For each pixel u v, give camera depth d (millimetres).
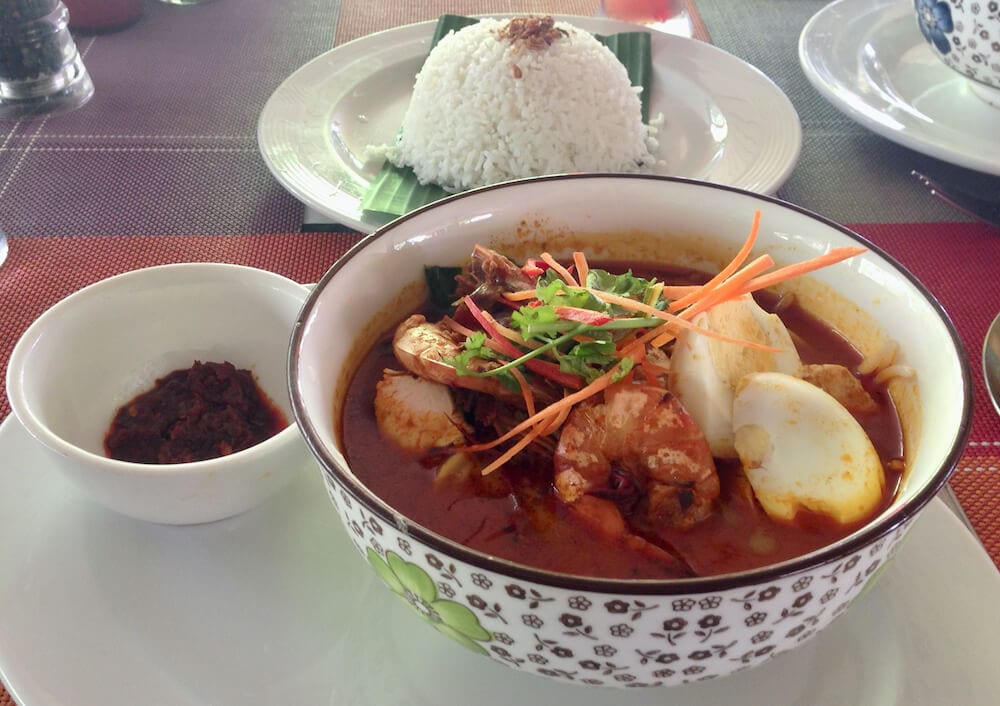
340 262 298
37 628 267
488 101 511
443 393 288
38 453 321
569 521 263
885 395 292
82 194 501
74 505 307
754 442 260
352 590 285
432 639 273
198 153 540
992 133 521
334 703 257
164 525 303
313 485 320
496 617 220
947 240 477
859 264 306
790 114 542
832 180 522
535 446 277
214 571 289
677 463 258
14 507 302
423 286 323
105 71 614
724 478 268
